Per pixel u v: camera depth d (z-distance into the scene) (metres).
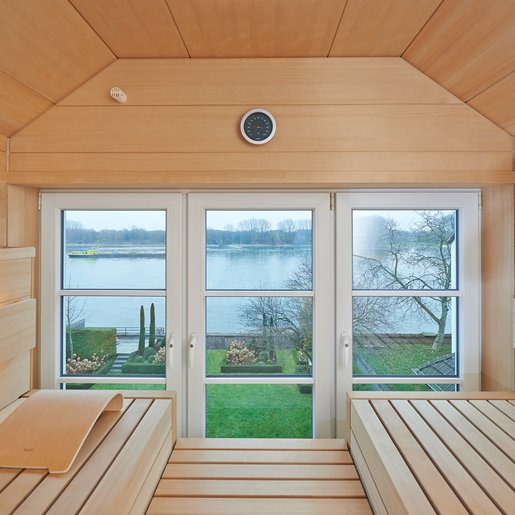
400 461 0.91
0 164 1.33
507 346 1.39
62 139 1.36
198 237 1.52
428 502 0.78
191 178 1.36
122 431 1.07
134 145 1.36
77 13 1.07
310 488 1.06
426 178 1.35
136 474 0.92
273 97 1.36
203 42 1.26
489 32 1.02
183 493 1.04
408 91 1.35
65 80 1.29
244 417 1.56
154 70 1.36
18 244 1.42
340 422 1.53
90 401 1.10
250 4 1.06
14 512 0.76
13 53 1.05
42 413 1.03
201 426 1.53
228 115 1.36
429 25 1.13
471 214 1.52
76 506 0.78
